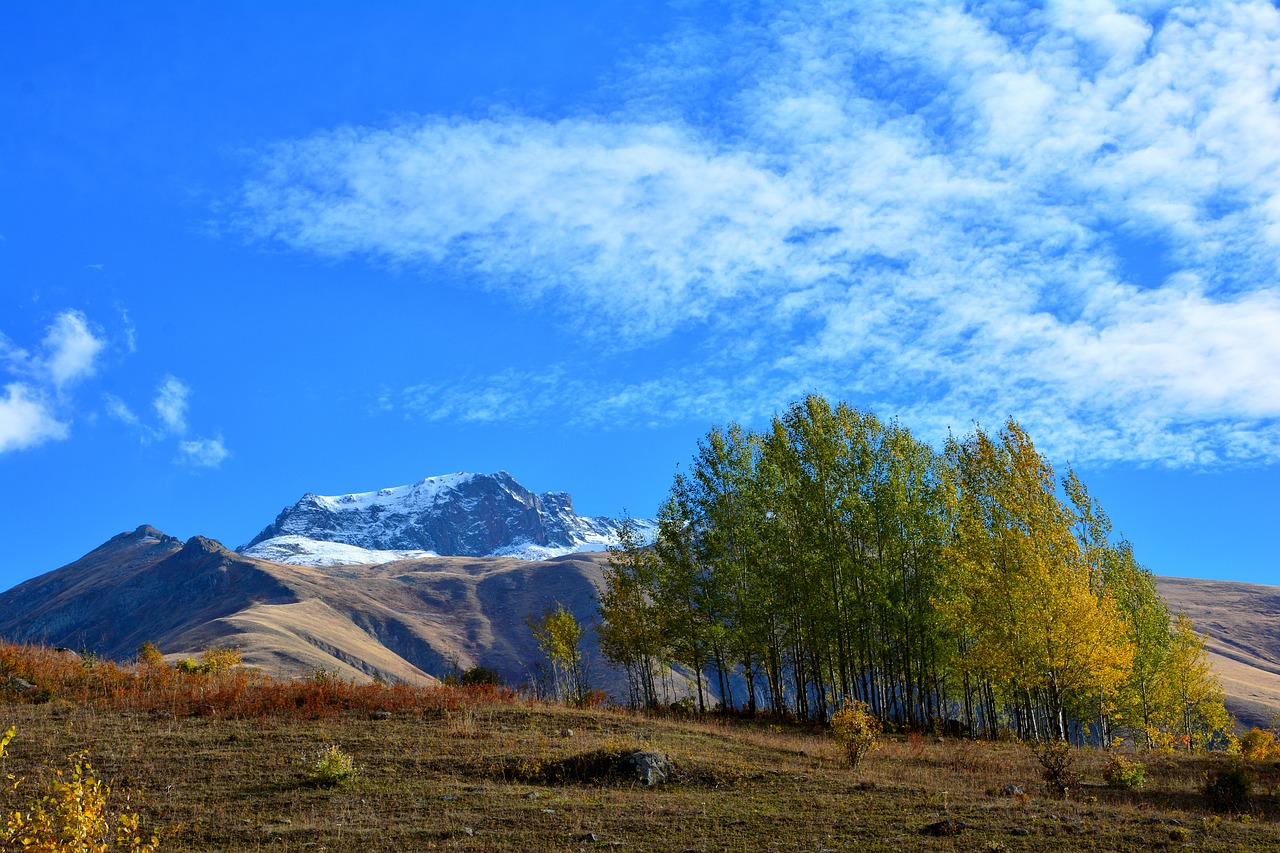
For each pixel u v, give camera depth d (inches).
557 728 958.4
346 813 629.9
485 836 584.4
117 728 847.7
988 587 1444.4
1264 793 830.5
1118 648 1375.5
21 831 422.6
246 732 858.8
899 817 637.3
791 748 1007.0
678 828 606.5
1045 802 721.0
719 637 1578.5
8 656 1075.9
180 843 565.9
